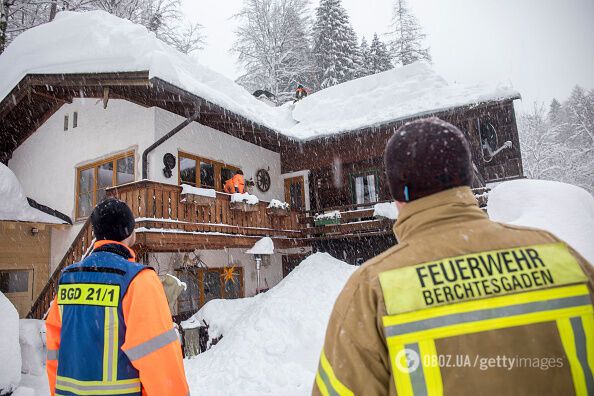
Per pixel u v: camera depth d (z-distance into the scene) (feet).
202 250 35.24
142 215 25.76
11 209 32.14
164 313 6.68
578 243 6.38
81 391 6.44
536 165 88.22
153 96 29.96
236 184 34.06
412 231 3.67
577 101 103.19
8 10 45.09
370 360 3.33
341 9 101.91
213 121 35.73
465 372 3.00
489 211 8.66
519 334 3.03
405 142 3.82
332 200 44.65
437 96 42.57
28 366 21.79
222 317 28.32
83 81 29.76
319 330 22.54
